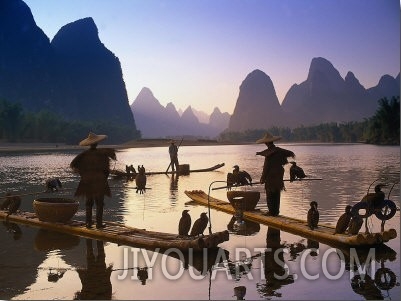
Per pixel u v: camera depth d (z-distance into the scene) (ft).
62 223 32.24
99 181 30.25
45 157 160.86
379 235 25.20
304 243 26.99
